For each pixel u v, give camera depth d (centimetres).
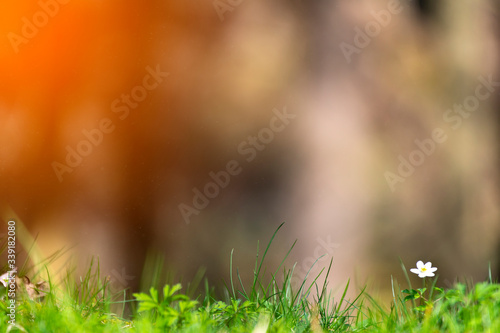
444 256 1261
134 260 1109
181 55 1166
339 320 565
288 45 1209
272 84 1197
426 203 1282
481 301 484
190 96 1168
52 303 540
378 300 920
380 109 1271
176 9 1166
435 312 488
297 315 550
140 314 566
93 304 598
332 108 1227
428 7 1352
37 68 1109
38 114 1105
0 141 1082
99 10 1134
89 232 1088
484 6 1405
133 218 1131
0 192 1059
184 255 1136
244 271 1137
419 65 1319
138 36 1152
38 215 1067
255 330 471
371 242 1205
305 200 1191
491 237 1333
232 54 1184
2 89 1094
